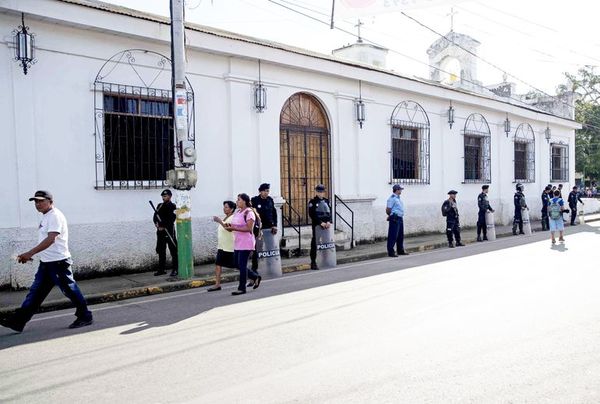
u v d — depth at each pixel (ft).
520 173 75.92
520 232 59.98
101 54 33.58
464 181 63.57
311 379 14.89
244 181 40.86
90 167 33.14
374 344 18.01
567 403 12.95
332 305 24.38
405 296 25.77
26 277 29.60
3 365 17.01
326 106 47.62
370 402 13.19
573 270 31.94
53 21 31.09
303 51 50.24
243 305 25.22
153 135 36.19
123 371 16.08
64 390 14.66
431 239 53.21
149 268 35.50
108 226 33.68
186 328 21.09
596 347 17.12
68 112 32.27
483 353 16.70
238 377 15.24
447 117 60.08
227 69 39.99
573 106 88.43
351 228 46.93
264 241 34.09
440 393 13.64
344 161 48.98
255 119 41.78
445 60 84.07
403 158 55.93
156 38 34.76
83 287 29.71
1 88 29.91
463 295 25.46
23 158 30.53
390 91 53.62
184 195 31.68
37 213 30.96
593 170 121.39
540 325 19.69
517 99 87.30
